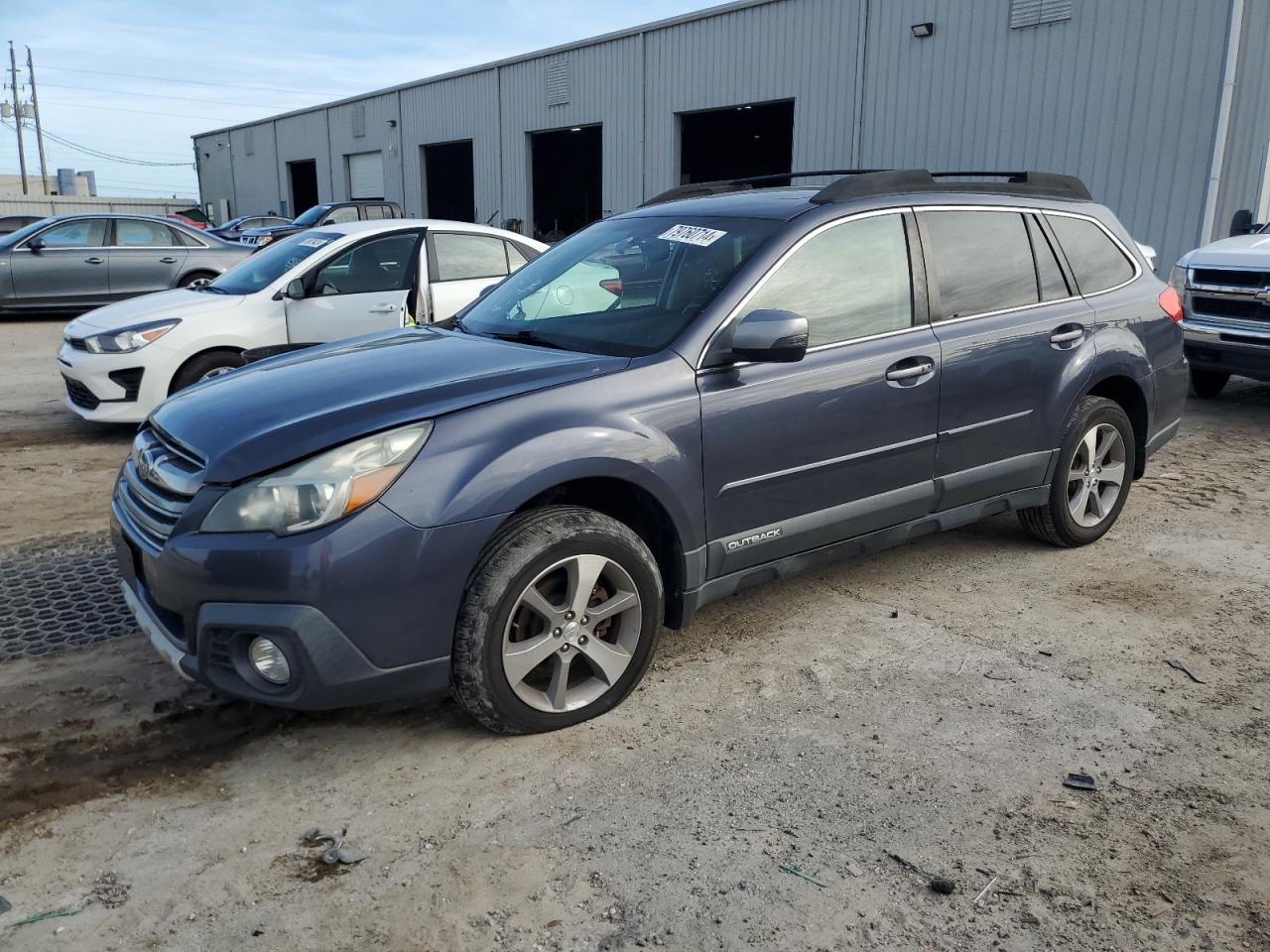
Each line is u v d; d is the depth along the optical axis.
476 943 2.31
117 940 2.32
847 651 3.86
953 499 4.24
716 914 2.40
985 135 15.60
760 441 3.52
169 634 3.03
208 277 15.50
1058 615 4.20
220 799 2.90
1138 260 5.12
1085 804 2.85
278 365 3.67
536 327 3.88
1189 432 7.86
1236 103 13.09
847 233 3.88
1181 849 2.65
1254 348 8.07
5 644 3.91
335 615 2.77
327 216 19.97
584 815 2.80
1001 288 4.38
